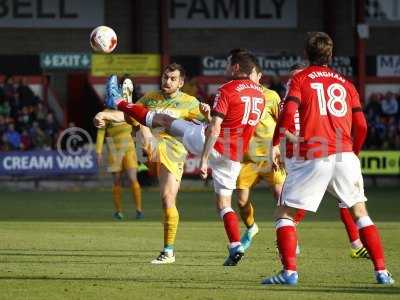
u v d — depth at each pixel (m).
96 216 54.19
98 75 91.31
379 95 87.88
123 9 93.94
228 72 31.89
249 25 95.31
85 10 93.50
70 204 63.78
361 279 28.19
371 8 94.88
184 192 76.25
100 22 93.56
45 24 93.06
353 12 94.75
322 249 36.81
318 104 26.36
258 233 43.34
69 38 93.44
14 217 53.31
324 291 25.66
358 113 27.03
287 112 26.31
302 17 95.44
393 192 76.31
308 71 26.73
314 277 28.66
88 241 39.59
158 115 31.16
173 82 33.22
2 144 82.31
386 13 95.00
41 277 28.45
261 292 25.42
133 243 38.88
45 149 81.12
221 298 24.42
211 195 72.81
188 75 93.44
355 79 92.50
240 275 29.14
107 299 24.31
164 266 31.30
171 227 32.28
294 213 26.84
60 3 93.12
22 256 34.00
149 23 94.19
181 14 94.56
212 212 56.81
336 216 54.66
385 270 27.17
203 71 93.44
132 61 91.19
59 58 91.94
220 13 95.00
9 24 92.62
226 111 30.62
